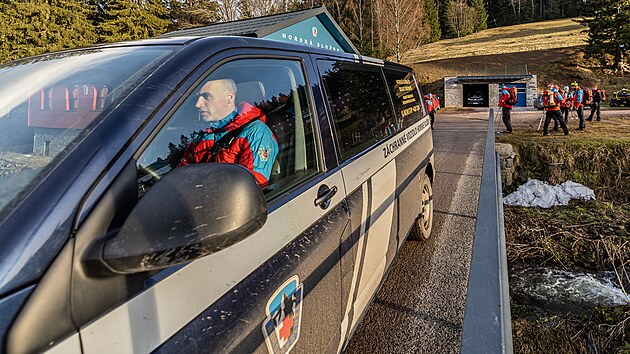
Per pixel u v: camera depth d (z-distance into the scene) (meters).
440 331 2.76
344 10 36.25
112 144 0.96
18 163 1.01
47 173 0.90
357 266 2.05
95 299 0.82
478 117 21.88
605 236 8.86
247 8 26.11
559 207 10.95
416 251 4.11
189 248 0.81
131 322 0.89
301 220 1.60
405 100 3.65
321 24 14.44
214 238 0.83
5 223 0.82
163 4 29.98
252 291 1.25
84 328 0.80
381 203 2.47
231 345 1.12
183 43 1.43
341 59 2.46
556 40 43.03
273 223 1.43
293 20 11.91
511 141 13.12
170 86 1.18
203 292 1.09
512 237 9.48
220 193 0.87
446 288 3.32
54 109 1.19
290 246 1.49
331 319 1.74
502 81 29.44
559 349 6.07
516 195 11.77
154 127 1.08
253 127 1.61
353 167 2.12
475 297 1.20
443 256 3.95
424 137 4.13
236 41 1.54
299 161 1.79
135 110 1.06
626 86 29.70
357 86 2.58
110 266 0.80
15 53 21.34
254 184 0.95
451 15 63.94
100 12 27.89
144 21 27.41
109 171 0.92
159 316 0.95
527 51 39.06
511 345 1.12
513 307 7.20
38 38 21.84
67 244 0.80
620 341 6.00
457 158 10.10
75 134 1.02
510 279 8.18
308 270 1.54
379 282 2.50
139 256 0.78
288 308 1.40
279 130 1.74
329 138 2.01
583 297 7.31
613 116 18.88
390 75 3.37
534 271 8.39
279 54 1.79
